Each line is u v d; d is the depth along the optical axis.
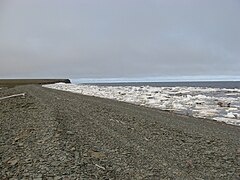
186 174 8.38
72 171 8.00
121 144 11.05
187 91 71.94
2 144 10.49
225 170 8.86
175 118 19.70
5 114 16.95
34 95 30.06
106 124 14.76
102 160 9.08
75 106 21.14
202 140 12.57
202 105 34.19
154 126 15.14
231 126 18.67
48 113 16.23
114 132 13.01
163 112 23.69
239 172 8.72
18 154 9.35
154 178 7.95
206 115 25.41
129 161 9.20
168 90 72.75
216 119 22.81
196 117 22.66
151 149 10.71
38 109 18.27
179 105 33.19
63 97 29.73
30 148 9.86
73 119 15.14
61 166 8.29
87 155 9.35
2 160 8.90
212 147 11.46
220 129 16.44
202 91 74.06
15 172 7.98
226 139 13.13
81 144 10.42
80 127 13.30
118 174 8.10
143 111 22.25
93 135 12.01
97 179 7.65
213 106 33.41
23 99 24.91
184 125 16.38
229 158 10.07
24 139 10.98
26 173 7.89
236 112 28.09
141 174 8.19
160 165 9.02
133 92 55.50
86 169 8.21
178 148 11.08
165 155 10.09
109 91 58.06
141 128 14.38
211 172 8.65
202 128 15.97
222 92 71.62
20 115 16.31
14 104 21.23
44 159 8.82
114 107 23.00
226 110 29.66
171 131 14.12
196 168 8.95
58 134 11.33
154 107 30.28
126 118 17.16
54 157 8.94
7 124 13.88
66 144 10.19
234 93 67.88
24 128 12.71
